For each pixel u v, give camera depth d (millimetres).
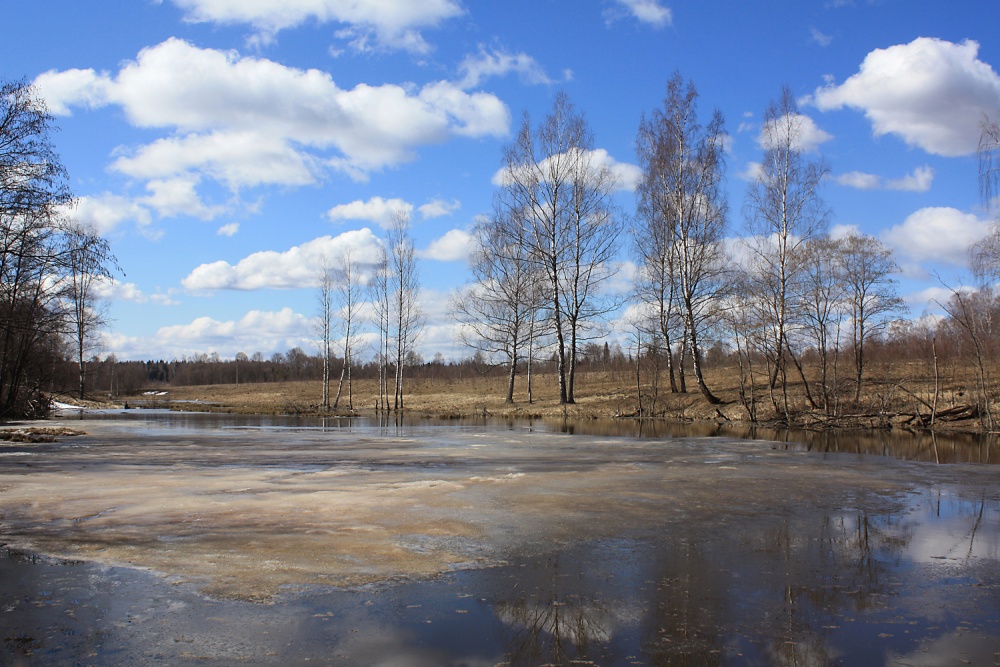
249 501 10336
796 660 4988
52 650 4973
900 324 30953
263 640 5188
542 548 7902
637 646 5203
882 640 5375
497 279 40719
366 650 5039
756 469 14781
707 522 9398
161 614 5691
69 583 6441
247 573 6777
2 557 7262
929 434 24391
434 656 4953
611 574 6965
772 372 34625
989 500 11250
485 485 12203
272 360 159750
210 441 21641
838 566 7359
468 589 6438
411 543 7988
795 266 29219
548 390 47250
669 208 32344
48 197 23578
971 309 29078
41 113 22750
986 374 28844
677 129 32281
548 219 36625
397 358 45250
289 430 27234
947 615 5934
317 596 6172
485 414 37219
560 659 4941
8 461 15594
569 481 12852
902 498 11383
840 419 27500
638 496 11305
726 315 30516
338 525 8812
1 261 25172
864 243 30188
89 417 38688
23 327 28203
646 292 34969
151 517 9172
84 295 41500
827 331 29531
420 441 21641
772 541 8391
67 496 10695
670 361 35281
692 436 23688
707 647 5203
